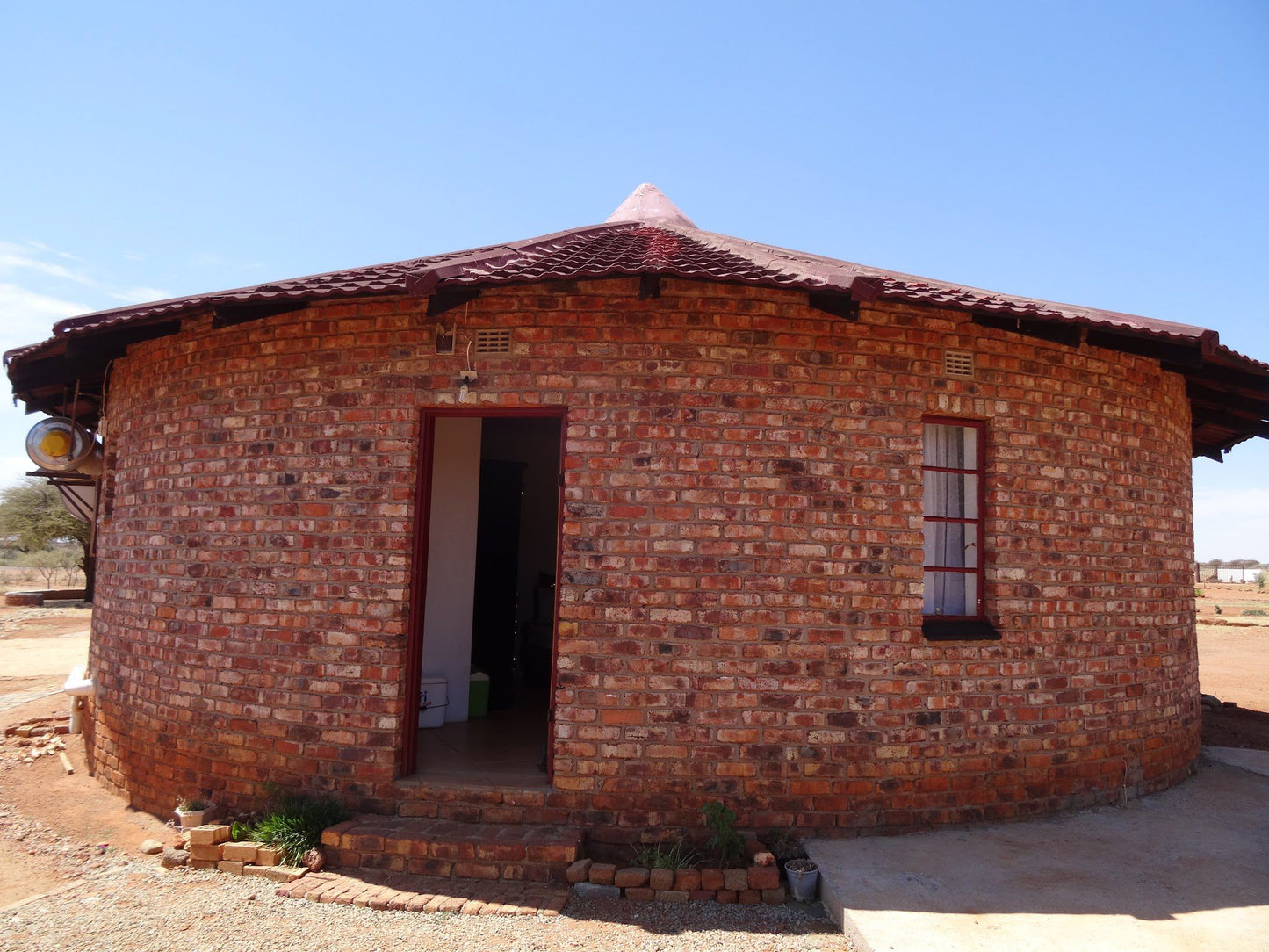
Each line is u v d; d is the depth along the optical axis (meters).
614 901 4.83
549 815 5.42
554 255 6.07
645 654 5.45
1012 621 6.02
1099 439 6.53
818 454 5.66
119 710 6.84
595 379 5.62
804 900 4.86
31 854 5.70
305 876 5.11
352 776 5.66
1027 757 5.96
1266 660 18.19
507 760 6.44
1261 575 55.34
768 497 5.58
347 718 5.70
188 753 6.18
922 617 5.81
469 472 8.22
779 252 7.40
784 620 5.52
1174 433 7.27
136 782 6.56
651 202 10.46
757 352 5.65
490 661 8.88
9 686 13.47
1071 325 5.63
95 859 5.61
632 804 5.38
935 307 5.24
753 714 5.45
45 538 31.86
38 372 8.02
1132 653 6.57
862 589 5.64
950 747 5.74
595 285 5.64
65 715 9.55
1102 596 6.43
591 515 5.54
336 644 5.77
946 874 4.88
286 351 6.11
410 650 5.78
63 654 17.77
